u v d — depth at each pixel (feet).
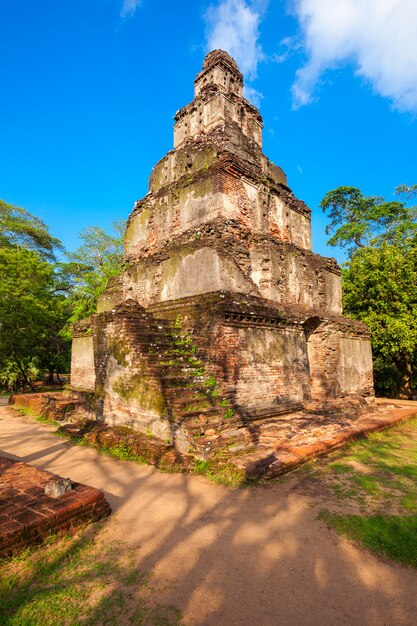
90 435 27.73
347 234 88.33
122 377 28.04
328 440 24.81
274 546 13.25
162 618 9.85
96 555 12.87
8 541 12.47
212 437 21.79
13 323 72.23
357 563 12.21
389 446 26.71
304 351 37.11
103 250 101.04
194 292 34.78
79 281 103.09
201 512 16.02
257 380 30.55
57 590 11.03
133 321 28.73
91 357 45.55
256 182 41.83
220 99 45.44
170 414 23.17
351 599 10.55
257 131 51.11
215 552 12.96
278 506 16.37
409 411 38.29
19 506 14.46
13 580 11.44
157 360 26.50
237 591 10.91
